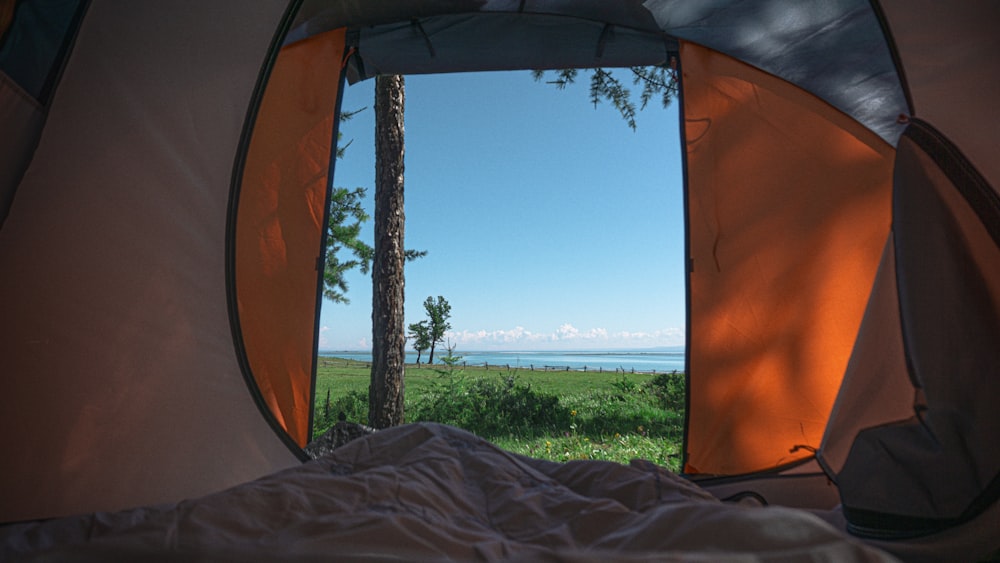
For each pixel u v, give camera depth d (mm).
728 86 3494
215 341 2176
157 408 2025
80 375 1920
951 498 1614
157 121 2131
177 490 2012
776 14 2941
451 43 3857
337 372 26703
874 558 680
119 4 2166
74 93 2049
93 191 2008
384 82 6242
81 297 1947
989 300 1704
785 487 2918
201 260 2164
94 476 1897
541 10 3617
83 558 873
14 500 1795
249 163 3324
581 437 6535
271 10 2328
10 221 1892
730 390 3213
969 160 1878
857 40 2807
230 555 863
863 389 2078
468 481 1466
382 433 1705
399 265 6141
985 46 2145
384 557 871
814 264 3180
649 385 10641
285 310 3406
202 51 2236
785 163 3316
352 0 3402
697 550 740
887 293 2090
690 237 3418
